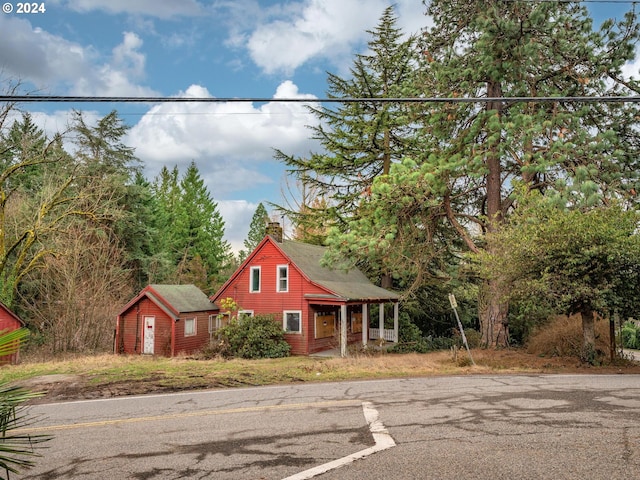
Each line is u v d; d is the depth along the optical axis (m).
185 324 24.94
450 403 9.06
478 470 5.32
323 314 25.45
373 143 29.42
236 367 15.51
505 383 11.50
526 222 16.25
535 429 6.93
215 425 7.93
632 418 7.49
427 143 23.72
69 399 10.74
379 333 27.16
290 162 30.42
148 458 6.22
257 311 25.64
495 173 21.78
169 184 69.56
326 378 13.26
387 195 20.12
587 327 15.55
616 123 19.34
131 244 34.91
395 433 6.97
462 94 19.75
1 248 23.39
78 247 25.38
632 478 4.98
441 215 23.70
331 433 7.12
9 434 7.59
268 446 6.56
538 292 14.66
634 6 17.47
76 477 5.61
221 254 60.66
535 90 19.91
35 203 27.77
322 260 21.44
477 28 18.77
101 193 26.80
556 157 18.30
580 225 14.16
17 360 21.77
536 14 17.30
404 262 24.06
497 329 20.56
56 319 26.00
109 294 27.66
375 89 29.42
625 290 14.23
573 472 5.18
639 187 18.44
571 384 11.12
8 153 32.59
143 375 13.62
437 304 30.48
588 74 18.42
